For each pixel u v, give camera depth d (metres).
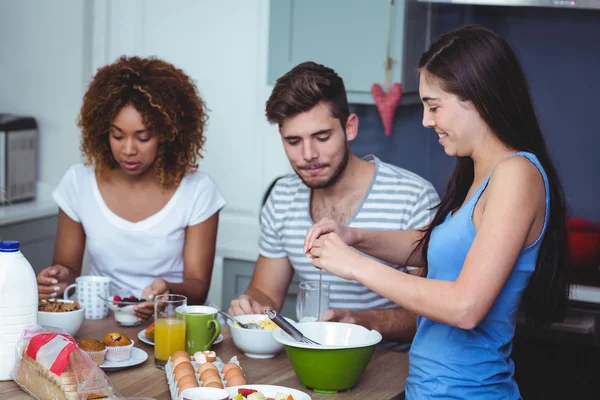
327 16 2.83
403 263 1.86
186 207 2.37
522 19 3.17
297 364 1.58
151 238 2.35
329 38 2.85
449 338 1.50
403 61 2.78
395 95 2.79
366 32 2.79
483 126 1.47
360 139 3.29
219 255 3.19
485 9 3.20
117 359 1.69
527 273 1.47
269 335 1.76
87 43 3.49
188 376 1.49
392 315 2.03
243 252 3.09
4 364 1.58
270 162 3.24
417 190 2.17
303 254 2.22
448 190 1.64
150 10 3.38
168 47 3.37
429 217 2.14
